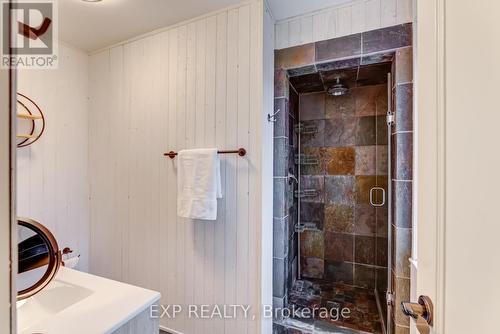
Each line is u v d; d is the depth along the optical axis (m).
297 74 1.97
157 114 1.94
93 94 2.25
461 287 0.47
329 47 1.70
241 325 1.65
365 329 1.83
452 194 0.50
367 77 2.14
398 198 1.56
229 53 1.68
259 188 1.59
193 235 1.81
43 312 1.13
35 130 1.93
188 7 1.67
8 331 0.40
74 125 2.17
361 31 1.62
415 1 1.48
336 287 2.49
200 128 1.78
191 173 1.64
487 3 0.41
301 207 2.70
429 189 0.59
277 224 1.91
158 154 1.95
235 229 1.67
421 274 0.63
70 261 1.97
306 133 2.69
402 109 1.54
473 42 0.44
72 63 2.16
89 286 1.17
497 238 0.39
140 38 2.01
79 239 2.21
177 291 1.86
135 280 2.04
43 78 1.97
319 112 2.65
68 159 2.13
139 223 2.03
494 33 0.39
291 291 2.37
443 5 0.53
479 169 0.42
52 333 0.85
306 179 2.69
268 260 1.73
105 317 0.94
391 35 1.55
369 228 2.48
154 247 1.96
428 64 0.60
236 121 1.66
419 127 0.65
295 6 1.68
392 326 1.71
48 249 1.13
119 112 2.12
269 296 1.74
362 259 2.51
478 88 0.43
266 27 1.65
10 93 0.41
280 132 1.89
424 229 0.62
